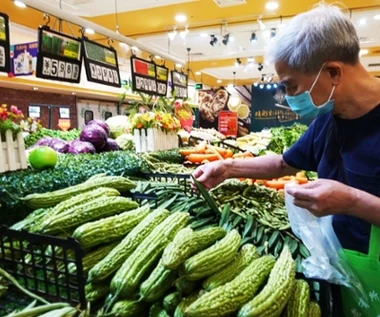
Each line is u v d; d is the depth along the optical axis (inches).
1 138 62.5
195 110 372.5
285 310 34.3
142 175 83.7
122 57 315.3
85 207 43.5
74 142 102.6
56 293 36.7
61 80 118.3
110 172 72.3
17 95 337.4
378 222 36.9
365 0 194.1
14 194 49.1
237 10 214.2
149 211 46.9
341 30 40.0
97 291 36.7
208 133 186.9
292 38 41.6
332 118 49.1
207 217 55.9
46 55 111.3
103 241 40.7
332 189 37.4
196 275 33.6
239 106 412.5
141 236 40.5
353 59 41.3
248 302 31.5
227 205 58.0
